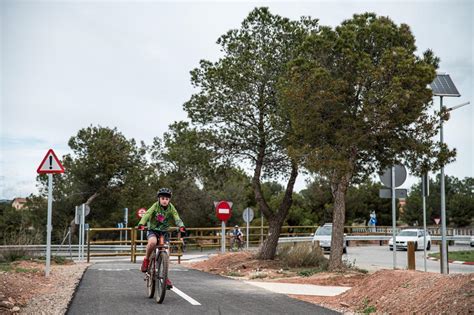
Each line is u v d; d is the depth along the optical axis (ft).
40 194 169.68
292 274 55.16
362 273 54.08
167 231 32.83
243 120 65.05
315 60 53.11
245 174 72.43
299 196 216.74
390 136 50.08
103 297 32.40
